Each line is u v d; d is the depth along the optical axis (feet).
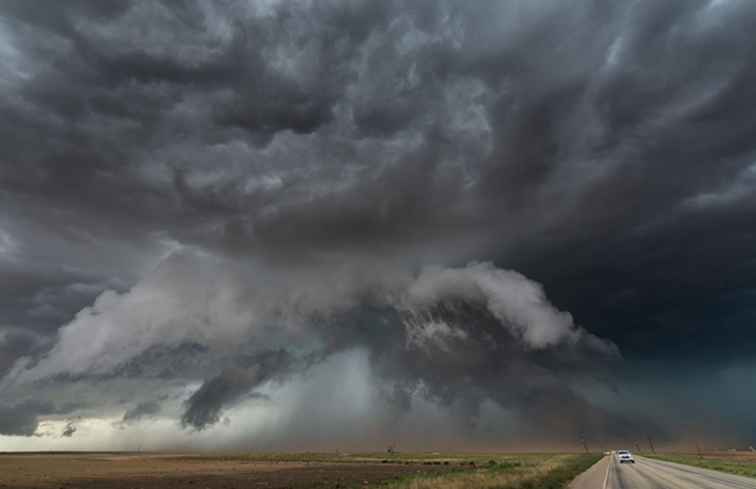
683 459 393.29
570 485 132.87
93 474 282.56
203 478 239.30
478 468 237.45
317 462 457.27
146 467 375.45
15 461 529.45
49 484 206.39
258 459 582.35
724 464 267.39
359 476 229.45
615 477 162.50
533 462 306.76
